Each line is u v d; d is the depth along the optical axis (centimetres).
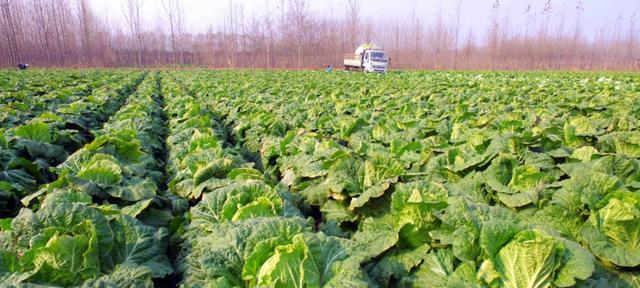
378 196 544
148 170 791
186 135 1070
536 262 341
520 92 2089
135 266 398
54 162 886
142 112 1319
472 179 609
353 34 7581
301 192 641
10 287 337
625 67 7738
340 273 349
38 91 2138
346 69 6656
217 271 368
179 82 3331
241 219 466
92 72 4484
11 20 6500
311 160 714
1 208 613
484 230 362
